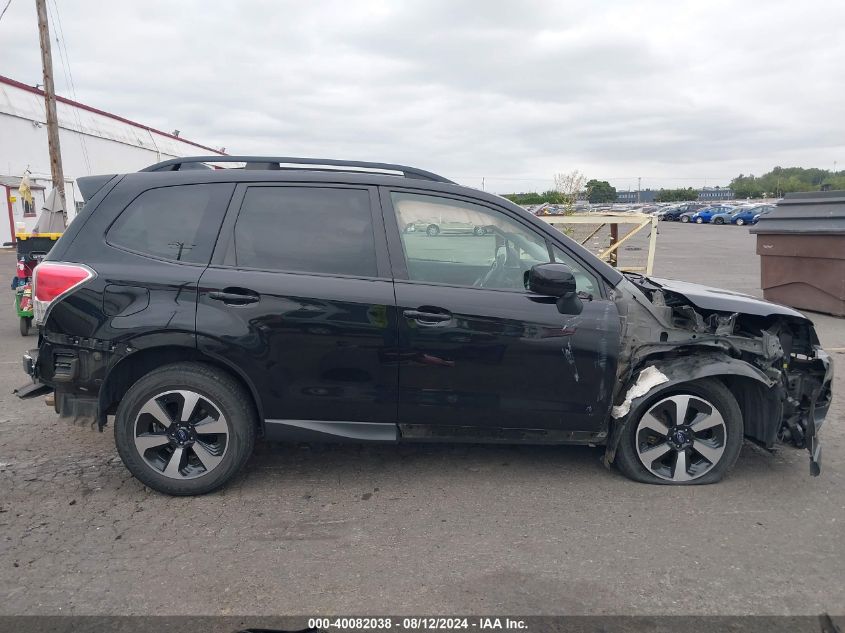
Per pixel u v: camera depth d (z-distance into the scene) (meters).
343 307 3.73
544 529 3.51
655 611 2.81
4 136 26.72
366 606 2.83
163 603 2.84
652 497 3.90
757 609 2.83
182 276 3.72
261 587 2.96
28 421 5.18
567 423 3.95
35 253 8.52
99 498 3.84
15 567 3.10
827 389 4.25
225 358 3.70
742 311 4.13
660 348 3.94
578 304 3.84
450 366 3.79
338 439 3.88
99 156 35.12
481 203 3.95
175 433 3.80
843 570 3.13
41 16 20.47
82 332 3.71
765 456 4.58
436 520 3.60
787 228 10.37
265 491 3.95
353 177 3.96
